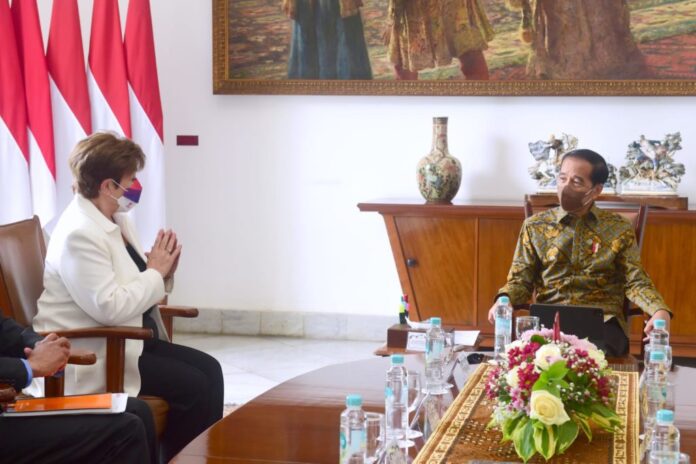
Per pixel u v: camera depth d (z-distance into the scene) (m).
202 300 7.29
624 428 2.75
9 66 5.74
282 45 6.89
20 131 5.77
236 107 7.09
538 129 6.68
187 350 4.27
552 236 4.43
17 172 5.76
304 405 3.00
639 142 6.09
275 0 6.86
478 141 6.76
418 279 6.27
